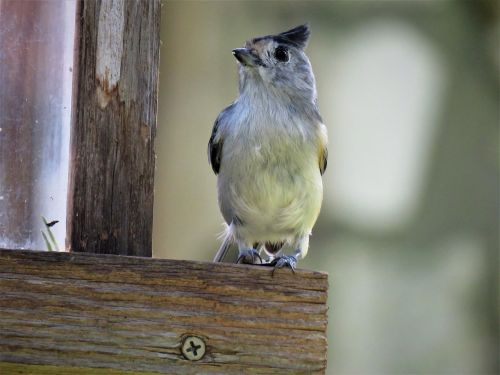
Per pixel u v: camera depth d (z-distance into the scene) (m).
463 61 17.08
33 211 7.55
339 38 16.91
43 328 6.69
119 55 7.66
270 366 6.74
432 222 16.55
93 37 7.52
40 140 7.59
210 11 16.50
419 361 16.14
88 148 7.50
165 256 15.79
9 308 6.69
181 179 15.98
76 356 6.69
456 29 17.20
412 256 16.47
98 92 7.55
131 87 7.72
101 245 7.56
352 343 16.09
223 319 6.75
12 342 6.67
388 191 16.53
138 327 6.73
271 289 6.79
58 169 7.56
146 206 7.80
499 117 17.00
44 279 6.72
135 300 6.75
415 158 16.62
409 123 16.69
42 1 7.62
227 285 6.78
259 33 16.56
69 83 7.56
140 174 7.77
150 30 7.84
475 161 16.72
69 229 7.46
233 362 6.73
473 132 16.80
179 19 16.30
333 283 16.20
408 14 17.17
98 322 6.71
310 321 6.77
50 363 6.68
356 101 16.67
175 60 16.23
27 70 7.63
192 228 15.92
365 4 17.14
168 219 15.89
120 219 7.65
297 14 16.88
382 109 16.70
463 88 16.91
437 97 16.81
